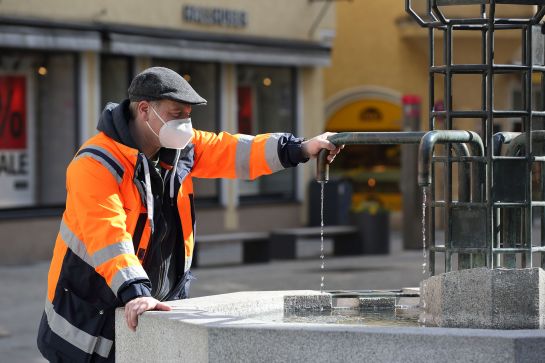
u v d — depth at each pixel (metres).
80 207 5.72
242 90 28.08
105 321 5.89
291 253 23.97
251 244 23.50
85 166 5.80
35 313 16.11
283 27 28.58
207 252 26.30
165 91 5.93
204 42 26.28
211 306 6.07
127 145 5.88
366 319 6.22
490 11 5.88
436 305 5.75
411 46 33.53
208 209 27.25
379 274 20.47
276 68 28.88
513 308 5.56
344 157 34.16
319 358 5.03
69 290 5.91
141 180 5.91
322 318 6.28
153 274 6.13
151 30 25.23
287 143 6.38
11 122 23.28
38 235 23.52
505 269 5.57
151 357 5.45
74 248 5.87
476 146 5.91
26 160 23.50
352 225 25.05
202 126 27.36
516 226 6.08
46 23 22.98
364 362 4.98
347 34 34.28
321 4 29.27
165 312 5.49
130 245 5.68
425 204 6.89
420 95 33.56
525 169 5.92
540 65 6.14
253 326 5.11
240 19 27.50
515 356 4.81
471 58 26.98
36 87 23.59
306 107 29.50
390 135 6.07
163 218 6.11
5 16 22.45
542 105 6.16
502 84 27.83
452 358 4.89
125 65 25.22
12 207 23.27
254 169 6.43
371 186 33.84
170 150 6.12
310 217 29.25
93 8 24.20
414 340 4.93
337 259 23.97
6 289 18.73
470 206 5.93
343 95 34.22
